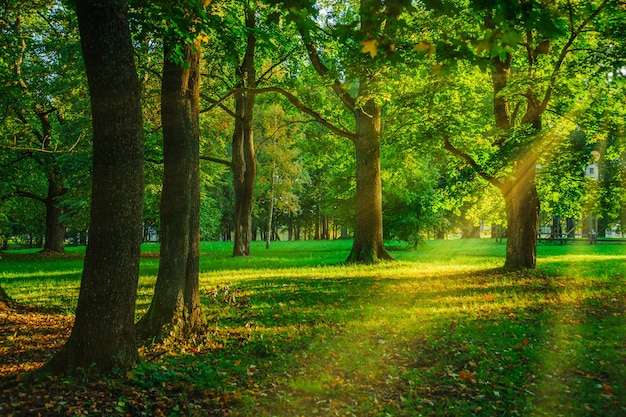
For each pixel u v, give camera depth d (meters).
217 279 17.45
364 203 22.48
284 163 39.38
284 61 24.81
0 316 10.35
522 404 5.41
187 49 8.60
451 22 13.56
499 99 17.64
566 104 17.09
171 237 8.55
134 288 6.43
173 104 8.54
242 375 6.58
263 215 62.34
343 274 18.11
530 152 15.52
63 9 15.16
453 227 56.81
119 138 6.13
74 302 13.06
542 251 30.69
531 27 4.89
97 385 5.75
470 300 11.80
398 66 14.04
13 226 47.59
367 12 4.74
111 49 6.02
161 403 5.41
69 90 18.45
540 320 9.32
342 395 5.84
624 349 7.22
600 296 11.71
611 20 13.63
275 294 13.55
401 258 26.62
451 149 18.45
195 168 8.83
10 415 4.88
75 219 32.53
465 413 5.25
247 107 28.38
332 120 26.59
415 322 9.53
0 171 26.09
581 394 5.59
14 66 14.03
